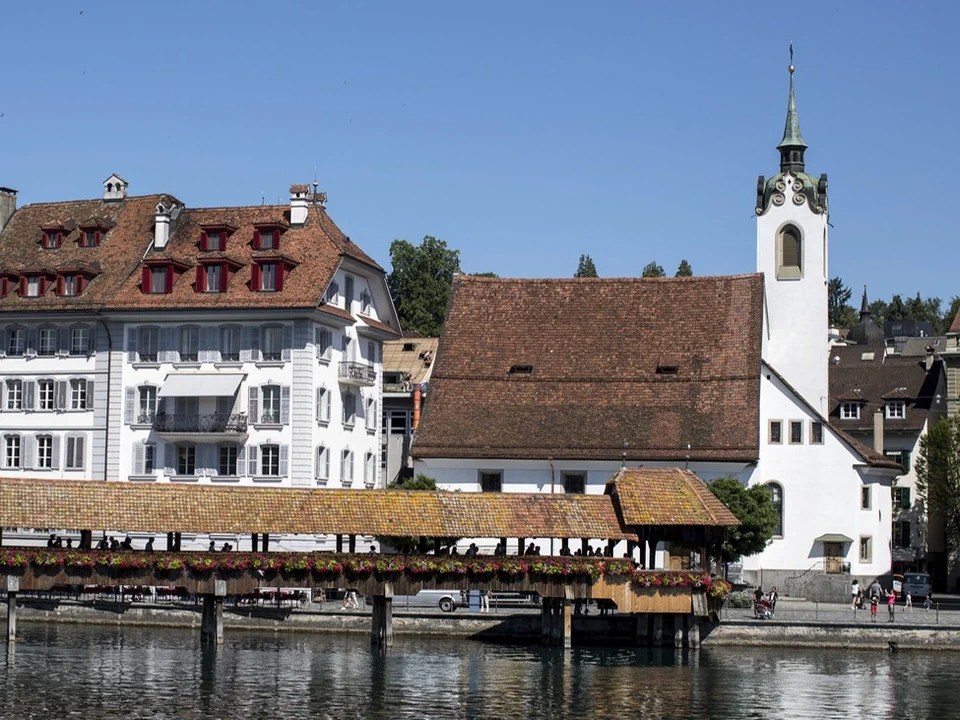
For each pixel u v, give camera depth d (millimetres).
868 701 72000
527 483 108688
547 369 113875
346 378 113000
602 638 91188
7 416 112750
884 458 110500
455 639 90375
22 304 112500
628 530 87125
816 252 119312
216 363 108875
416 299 180750
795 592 107375
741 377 110438
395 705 69000
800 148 121250
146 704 68250
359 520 84438
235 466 108312
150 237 115562
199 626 92875
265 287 108938
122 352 110500
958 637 88875
